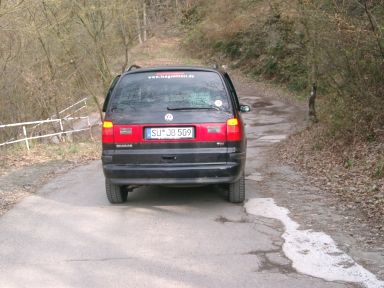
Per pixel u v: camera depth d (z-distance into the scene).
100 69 19.53
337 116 11.22
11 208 7.21
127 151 6.52
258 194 7.76
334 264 4.69
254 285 4.24
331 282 4.28
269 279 4.37
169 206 7.05
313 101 17.02
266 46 37.28
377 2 10.09
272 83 36.88
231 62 44.53
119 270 4.67
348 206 6.77
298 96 30.94
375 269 4.55
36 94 18.33
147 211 6.80
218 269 4.62
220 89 6.70
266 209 6.76
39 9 16.83
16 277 4.57
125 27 20.25
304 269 4.58
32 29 15.29
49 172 10.35
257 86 37.25
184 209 6.86
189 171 6.41
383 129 10.09
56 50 18.77
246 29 40.03
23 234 5.89
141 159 6.49
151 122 6.50
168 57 43.72
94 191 8.23
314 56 13.31
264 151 13.91
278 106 29.05
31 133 17.28
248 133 19.70
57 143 16.16
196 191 7.96
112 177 6.57
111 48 19.88
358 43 10.41
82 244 5.47
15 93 18.22
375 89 10.45
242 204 7.08
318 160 10.63
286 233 5.66
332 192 7.70
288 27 20.56
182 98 6.64
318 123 15.91
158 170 6.43
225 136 6.48
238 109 7.16
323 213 6.47
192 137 6.47
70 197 7.84
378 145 9.70
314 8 12.77
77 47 19.11
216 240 5.47
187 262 4.82
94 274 4.59
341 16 10.40
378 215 6.23
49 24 17.31
